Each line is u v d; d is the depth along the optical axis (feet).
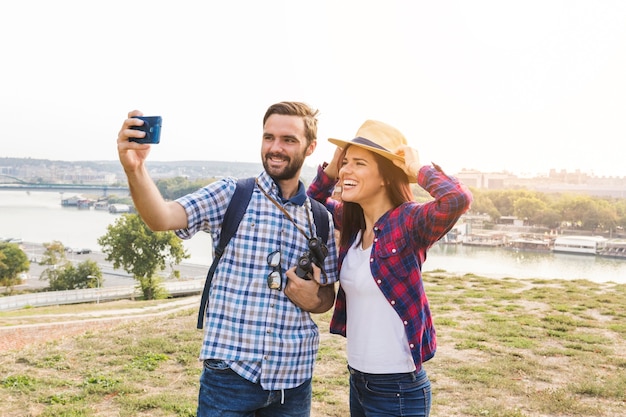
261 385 8.58
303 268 8.78
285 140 8.85
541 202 439.22
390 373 8.91
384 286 8.86
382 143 9.17
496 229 433.48
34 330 52.70
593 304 39.22
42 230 583.58
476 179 620.49
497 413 17.71
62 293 178.60
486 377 21.49
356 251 9.47
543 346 26.89
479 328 30.71
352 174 9.22
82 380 22.44
